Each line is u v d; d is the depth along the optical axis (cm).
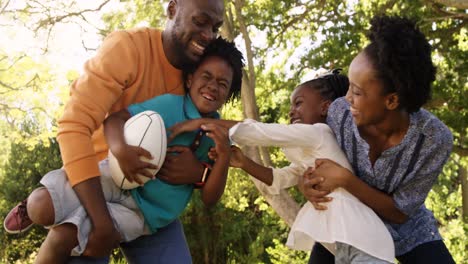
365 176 325
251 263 1561
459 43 1231
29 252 2117
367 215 315
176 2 321
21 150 2153
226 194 1485
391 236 323
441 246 343
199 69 322
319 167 322
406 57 292
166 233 329
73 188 283
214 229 1739
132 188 301
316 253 374
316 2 1204
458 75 1234
